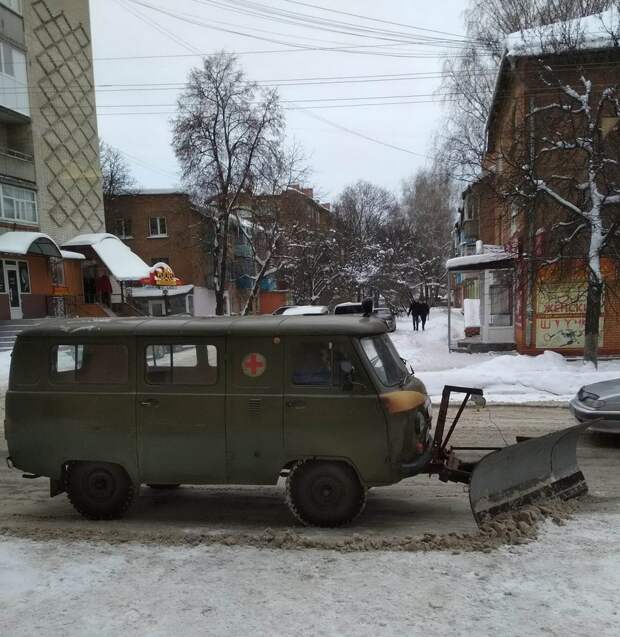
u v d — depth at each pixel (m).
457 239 47.34
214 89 29.61
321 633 2.93
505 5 21.05
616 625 2.92
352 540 4.28
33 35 26.84
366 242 42.25
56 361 5.21
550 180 12.99
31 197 26.59
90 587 3.54
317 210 39.66
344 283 38.97
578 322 16.16
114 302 32.09
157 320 5.23
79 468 5.21
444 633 2.89
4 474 7.00
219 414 4.85
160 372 5.00
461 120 22.44
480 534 4.24
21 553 4.15
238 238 41.31
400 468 4.64
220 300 33.25
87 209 30.44
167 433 4.93
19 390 5.25
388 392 4.70
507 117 17.09
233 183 30.48
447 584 3.42
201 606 3.25
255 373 4.82
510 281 17.56
